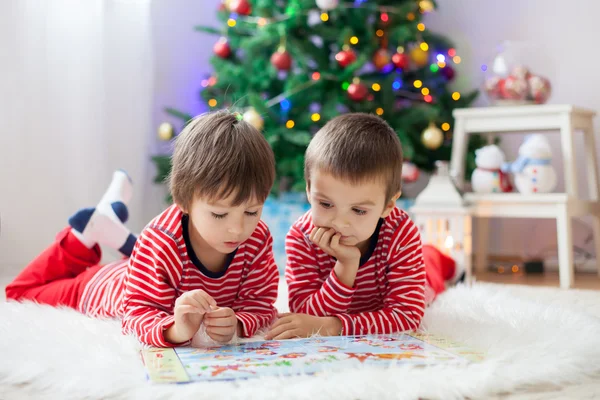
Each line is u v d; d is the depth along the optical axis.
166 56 3.02
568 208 2.18
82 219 1.48
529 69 2.41
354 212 1.08
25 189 2.39
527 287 1.99
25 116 2.36
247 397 0.76
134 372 0.85
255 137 1.04
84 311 1.36
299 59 2.56
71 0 2.44
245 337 1.10
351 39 2.54
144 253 1.11
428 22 3.07
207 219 1.01
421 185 3.02
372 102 2.60
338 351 0.97
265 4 2.58
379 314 1.16
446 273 1.99
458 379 0.83
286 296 1.68
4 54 2.31
